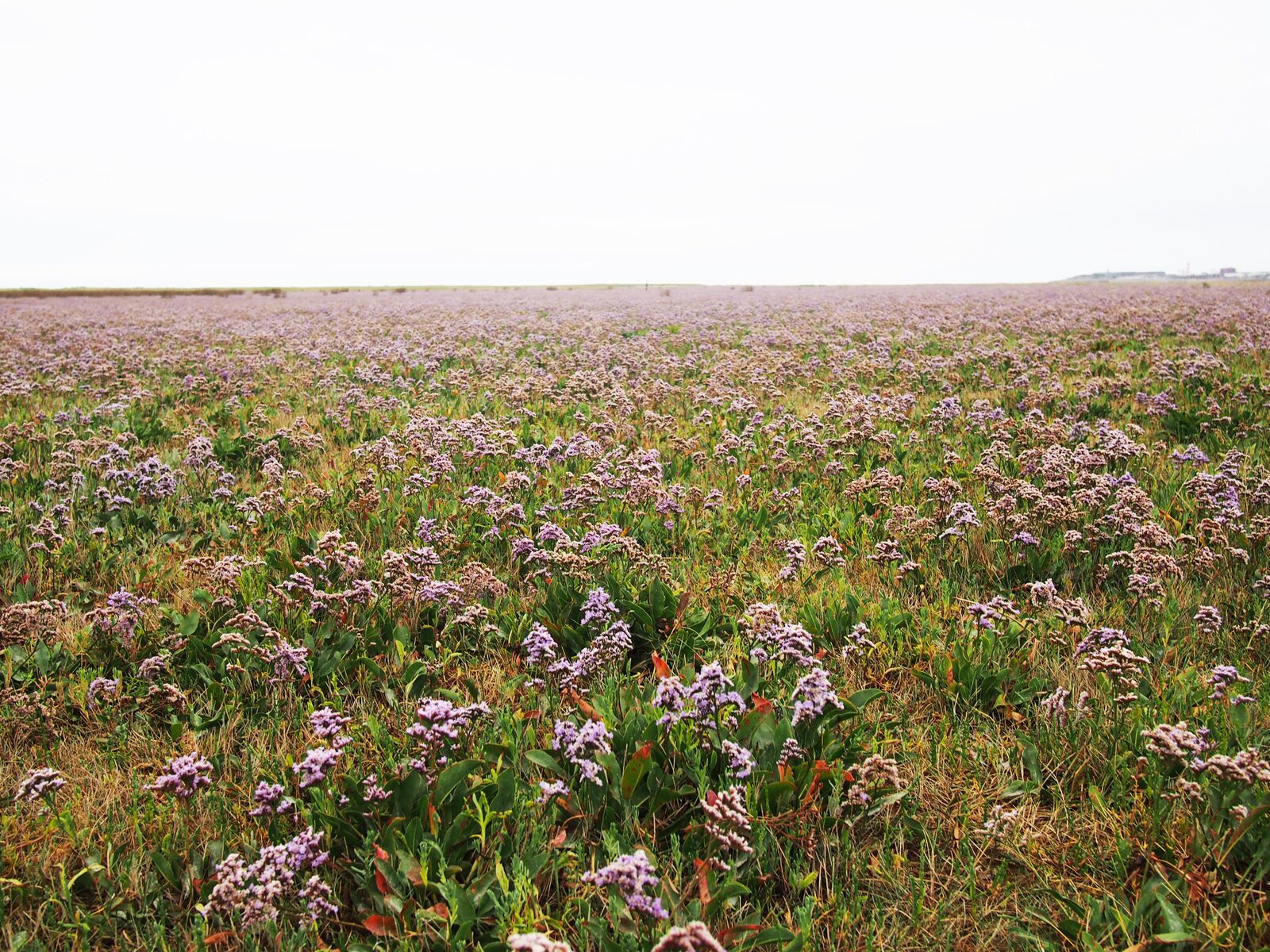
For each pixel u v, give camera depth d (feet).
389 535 21.61
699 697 11.71
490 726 12.69
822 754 11.62
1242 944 8.57
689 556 20.24
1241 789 10.23
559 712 13.43
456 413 38.17
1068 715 12.40
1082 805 11.00
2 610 16.49
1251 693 12.89
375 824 10.36
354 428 34.94
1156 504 21.74
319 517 23.09
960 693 13.55
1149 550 16.88
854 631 14.69
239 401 40.86
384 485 26.02
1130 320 72.33
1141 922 8.85
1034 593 15.84
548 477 26.66
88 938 9.00
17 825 10.84
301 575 15.98
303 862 9.53
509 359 56.95
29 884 9.70
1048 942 8.90
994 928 9.23
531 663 14.39
